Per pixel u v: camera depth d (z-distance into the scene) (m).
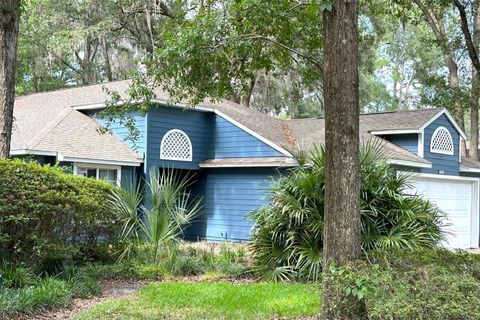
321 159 10.02
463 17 13.21
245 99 24.00
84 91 18.55
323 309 5.38
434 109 17.59
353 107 5.50
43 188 8.34
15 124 15.66
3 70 9.78
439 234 9.99
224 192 16.84
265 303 7.31
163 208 10.55
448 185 17.52
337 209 5.47
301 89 25.94
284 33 9.50
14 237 8.20
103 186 9.77
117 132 16.33
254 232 10.19
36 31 23.50
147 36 24.31
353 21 5.52
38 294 6.82
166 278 9.62
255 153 16.23
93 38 23.83
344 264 5.33
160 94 16.23
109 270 9.36
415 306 4.52
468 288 4.80
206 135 17.47
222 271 10.03
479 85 18.22
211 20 8.90
